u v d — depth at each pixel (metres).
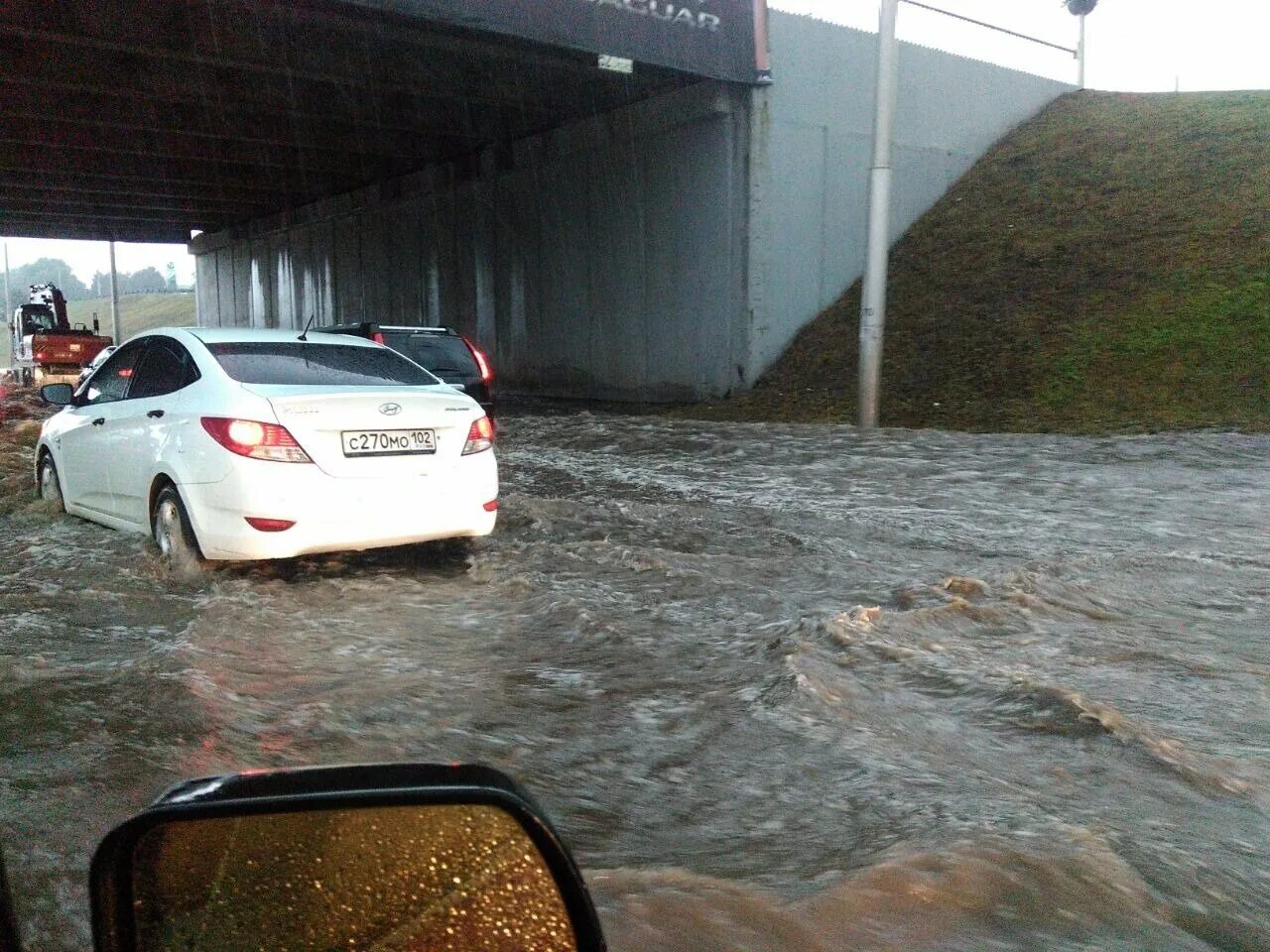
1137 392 14.17
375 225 31.28
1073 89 25.73
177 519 6.05
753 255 19.48
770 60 19.33
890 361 17.77
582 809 3.16
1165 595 5.86
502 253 25.69
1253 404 13.09
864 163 21.20
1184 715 4.03
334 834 1.46
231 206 35.44
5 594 5.54
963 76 23.22
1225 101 22.33
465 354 13.67
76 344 29.53
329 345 6.80
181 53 16.73
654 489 9.84
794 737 3.69
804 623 5.00
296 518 5.71
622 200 21.88
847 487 9.92
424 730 3.77
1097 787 3.31
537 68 18.73
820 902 2.52
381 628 5.06
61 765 3.38
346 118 22.12
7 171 27.83
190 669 4.35
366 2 14.43
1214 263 16.56
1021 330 17.02
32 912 2.47
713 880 2.64
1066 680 4.40
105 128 22.20
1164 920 2.51
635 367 21.95
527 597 5.59
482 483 6.37
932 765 3.46
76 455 7.48
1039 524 8.08
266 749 3.56
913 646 4.70
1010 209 21.02
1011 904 2.54
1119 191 20.09
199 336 6.61
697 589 5.86
